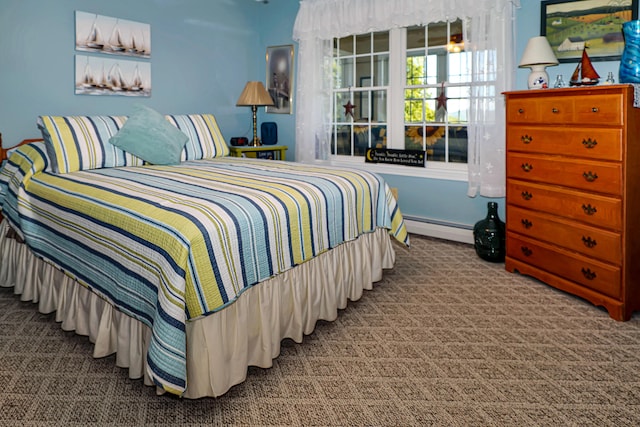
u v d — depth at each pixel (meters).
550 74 3.34
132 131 3.05
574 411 1.64
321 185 2.36
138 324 1.78
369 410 1.66
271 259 1.93
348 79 4.70
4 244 2.78
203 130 3.63
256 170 2.79
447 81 4.04
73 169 2.78
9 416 1.62
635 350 2.06
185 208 1.78
